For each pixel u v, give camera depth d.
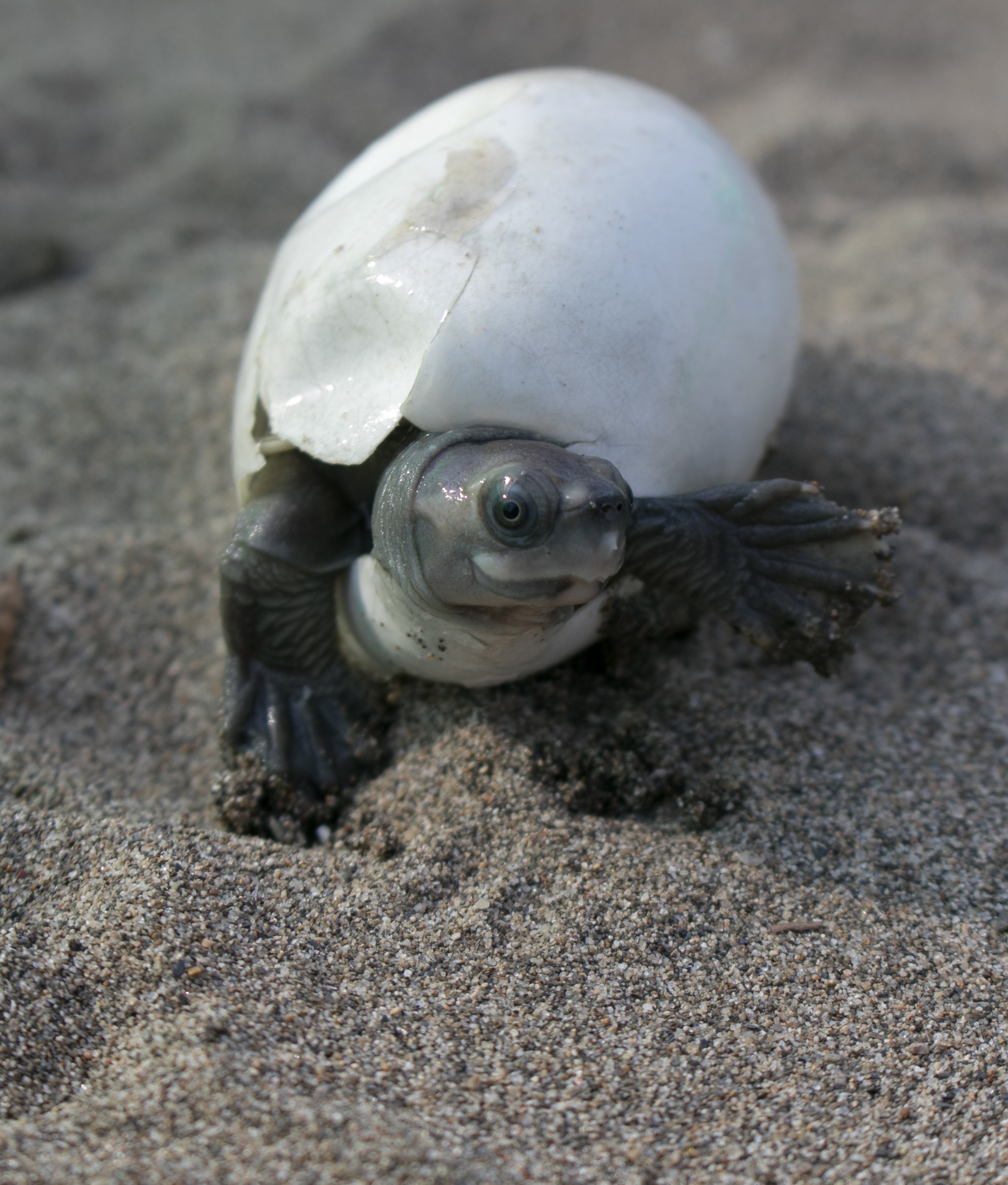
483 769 0.16
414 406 0.15
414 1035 0.14
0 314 0.25
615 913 0.15
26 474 0.21
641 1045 0.14
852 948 0.15
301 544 0.16
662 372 0.15
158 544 0.19
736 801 0.16
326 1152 0.13
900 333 0.22
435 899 0.15
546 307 0.15
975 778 0.16
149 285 0.26
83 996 0.14
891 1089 0.14
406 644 0.16
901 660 0.18
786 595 0.16
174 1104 0.13
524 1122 0.13
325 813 0.16
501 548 0.14
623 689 0.17
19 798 0.16
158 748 0.17
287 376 0.16
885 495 0.19
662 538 0.15
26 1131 0.13
